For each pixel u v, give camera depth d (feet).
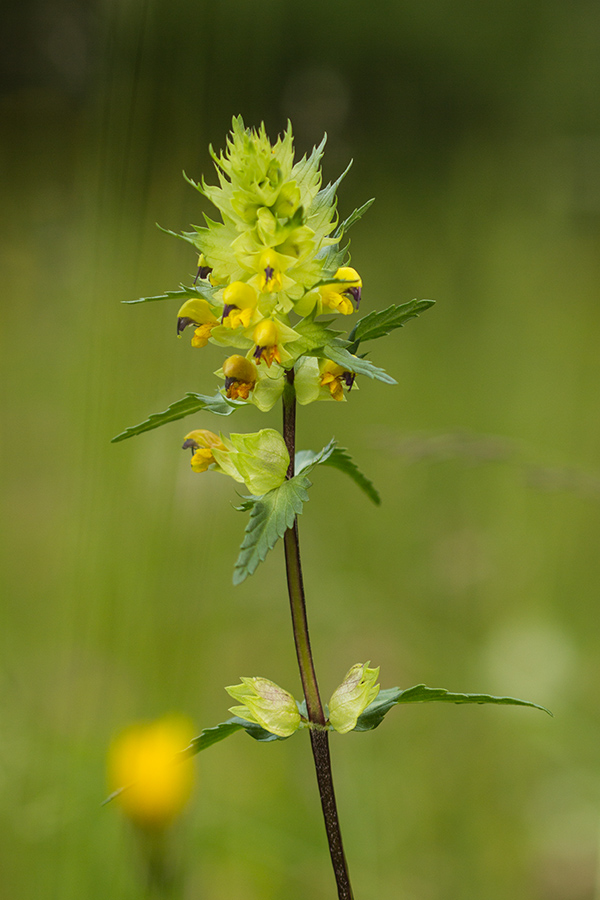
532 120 10.59
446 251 6.90
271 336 2.11
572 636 3.47
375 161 9.27
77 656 2.73
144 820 2.42
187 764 2.45
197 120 3.49
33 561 3.70
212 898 2.55
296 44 11.10
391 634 3.36
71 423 3.69
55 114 6.62
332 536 4.14
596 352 5.69
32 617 3.29
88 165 3.75
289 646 3.45
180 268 3.59
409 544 4.06
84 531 3.02
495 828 2.75
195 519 3.06
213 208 5.15
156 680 2.74
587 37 10.44
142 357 3.34
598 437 4.66
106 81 3.17
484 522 4.18
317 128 6.41
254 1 4.02
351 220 2.14
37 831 2.48
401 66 11.43
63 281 5.03
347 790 2.77
